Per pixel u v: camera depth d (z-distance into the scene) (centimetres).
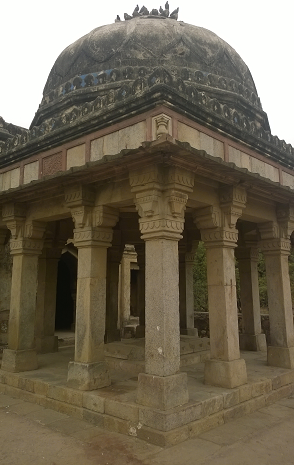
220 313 551
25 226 680
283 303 679
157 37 745
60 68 835
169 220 464
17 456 387
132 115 563
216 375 536
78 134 640
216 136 616
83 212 555
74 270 1444
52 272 917
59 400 530
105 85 714
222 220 561
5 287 1006
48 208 640
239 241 925
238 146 661
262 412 518
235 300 567
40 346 871
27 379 591
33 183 564
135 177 477
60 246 919
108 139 596
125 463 366
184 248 1010
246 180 537
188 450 393
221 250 561
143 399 441
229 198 554
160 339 441
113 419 450
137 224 956
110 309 977
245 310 916
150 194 463
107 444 410
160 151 419
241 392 518
